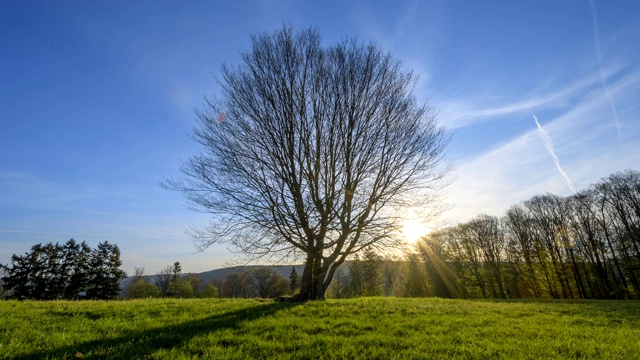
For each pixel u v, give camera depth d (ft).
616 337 26.50
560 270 164.14
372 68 52.90
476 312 41.19
